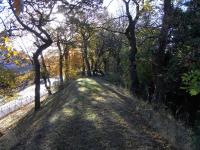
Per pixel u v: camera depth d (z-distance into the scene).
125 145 15.59
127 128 17.64
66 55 58.59
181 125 19.84
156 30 32.09
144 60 31.25
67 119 19.66
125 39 52.31
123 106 22.89
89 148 15.73
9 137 21.66
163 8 28.78
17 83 44.53
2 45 8.88
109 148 15.48
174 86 28.55
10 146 18.08
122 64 48.09
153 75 31.09
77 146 15.98
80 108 22.31
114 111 21.12
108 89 32.00
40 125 19.75
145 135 16.73
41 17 22.38
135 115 20.42
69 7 14.27
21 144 17.78
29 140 17.69
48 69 62.69
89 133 17.11
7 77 31.89
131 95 29.17
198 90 8.32
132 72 32.62
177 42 26.66
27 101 64.38
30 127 21.97
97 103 23.80
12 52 9.25
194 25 25.64
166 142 15.83
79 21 29.56
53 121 19.80
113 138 16.39
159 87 29.03
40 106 34.59
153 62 29.91
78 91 30.08
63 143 16.38
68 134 17.30
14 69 33.34
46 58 62.22
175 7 27.22
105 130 17.39
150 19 32.72
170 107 29.25
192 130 19.09
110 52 59.91
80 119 19.41
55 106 27.39
